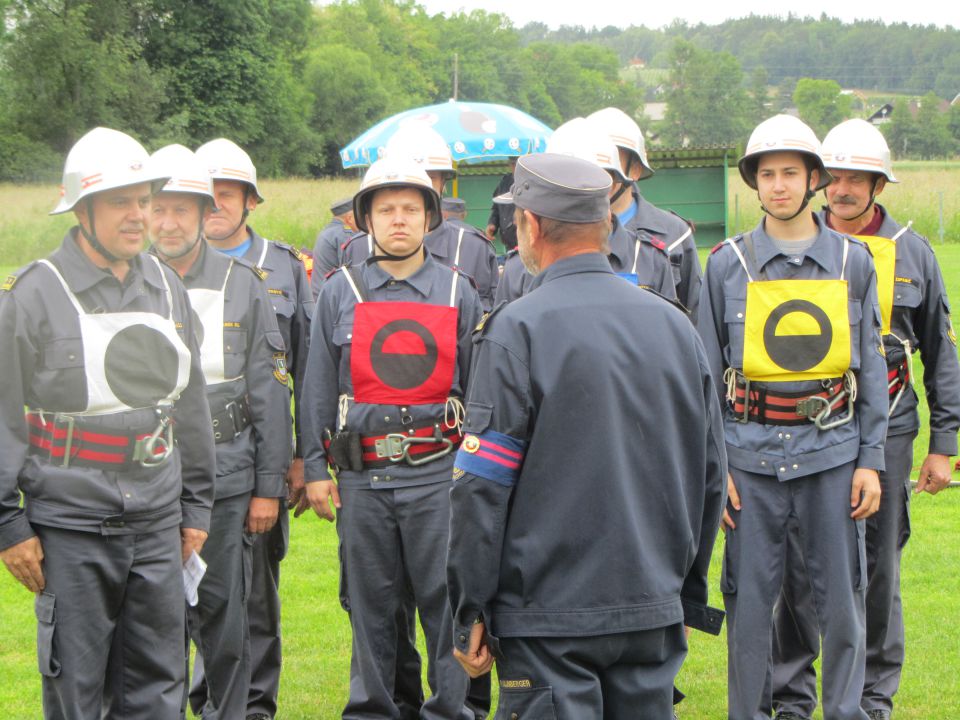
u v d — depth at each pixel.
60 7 52.91
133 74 53.88
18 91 50.78
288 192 37.19
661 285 5.50
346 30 98.44
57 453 4.00
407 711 5.25
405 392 4.88
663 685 3.43
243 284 5.11
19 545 3.93
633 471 3.35
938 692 5.37
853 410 4.73
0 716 5.23
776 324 4.71
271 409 5.07
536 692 3.33
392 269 5.02
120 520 4.03
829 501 4.67
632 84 157.50
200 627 5.02
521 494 3.34
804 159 4.70
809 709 5.26
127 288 4.11
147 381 4.09
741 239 4.86
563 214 3.42
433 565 4.87
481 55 122.31
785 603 5.28
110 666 4.17
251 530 5.06
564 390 3.30
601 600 3.31
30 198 39.66
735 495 4.77
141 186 4.04
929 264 5.27
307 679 5.76
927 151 128.75
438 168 6.69
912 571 7.10
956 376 5.30
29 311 3.97
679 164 30.25
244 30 61.84
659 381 3.38
